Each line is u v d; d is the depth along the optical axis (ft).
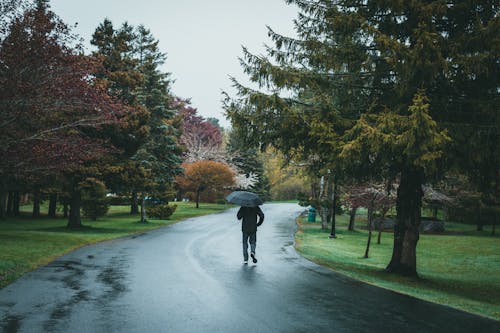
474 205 117.60
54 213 130.00
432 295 31.65
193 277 31.65
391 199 71.67
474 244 85.97
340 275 35.24
